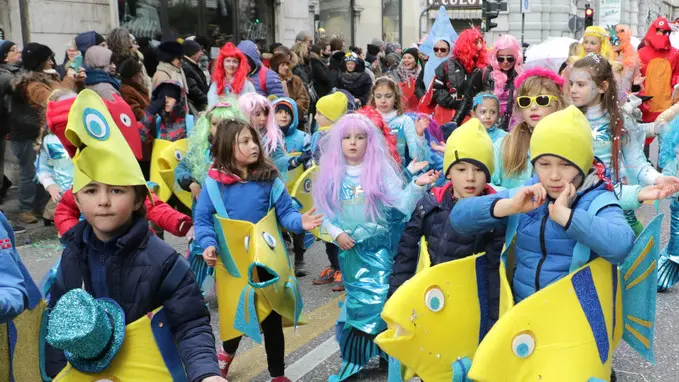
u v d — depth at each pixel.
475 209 3.03
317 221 3.91
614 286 2.94
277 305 3.96
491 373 2.78
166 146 6.71
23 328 2.68
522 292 3.04
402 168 5.70
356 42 23.12
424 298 3.11
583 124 2.88
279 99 6.22
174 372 2.57
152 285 2.53
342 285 6.32
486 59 7.88
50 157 5.22
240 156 4.05
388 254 4.24
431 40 12.28
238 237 3.95
